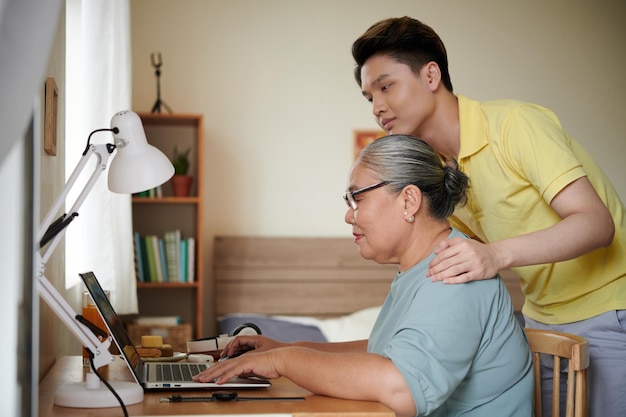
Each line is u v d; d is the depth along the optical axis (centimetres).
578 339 179
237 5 498
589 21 525
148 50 490
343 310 493
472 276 155
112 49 314
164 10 491
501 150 197
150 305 482
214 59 496
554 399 185
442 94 208
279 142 501
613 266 201
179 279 453
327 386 145
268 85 501
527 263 169
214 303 488
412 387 140
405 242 164
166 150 488
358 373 143
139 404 142
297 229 502
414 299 155
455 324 148
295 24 503
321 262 493
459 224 228
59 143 228
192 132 490
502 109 200
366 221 163
